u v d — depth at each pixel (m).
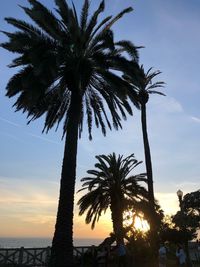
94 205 40.34
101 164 40.59
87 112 27.95
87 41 24.27
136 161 40.84
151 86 35.62
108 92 26.39
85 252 26.19
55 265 21.47
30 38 22.72
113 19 24.53
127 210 39.28
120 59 23.94
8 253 23.53
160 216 39.91
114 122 27.50
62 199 22.66
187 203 44.50
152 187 32.81
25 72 22.86
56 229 22.23
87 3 24.45
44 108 25.69
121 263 21.45
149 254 28.77
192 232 42.22
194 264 34.28
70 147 23.73
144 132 34.53
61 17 23.69
